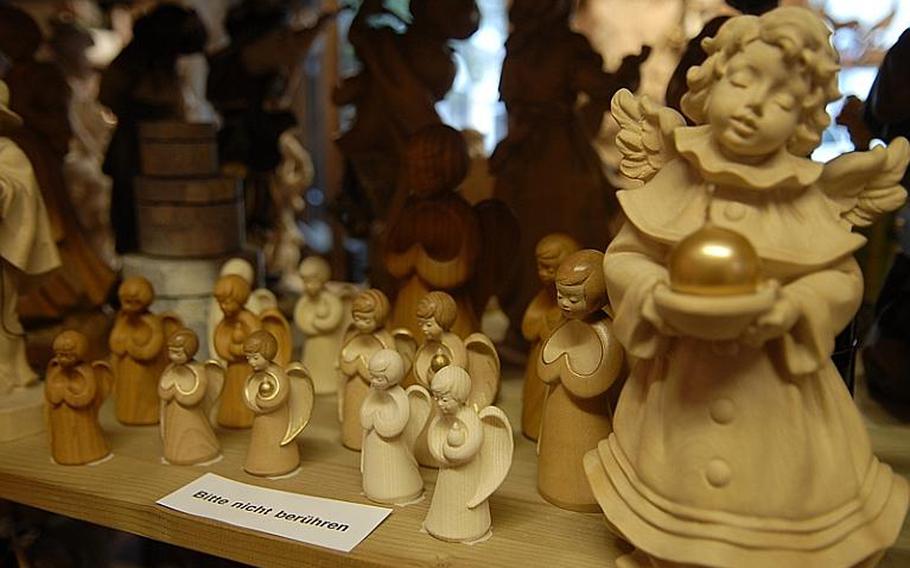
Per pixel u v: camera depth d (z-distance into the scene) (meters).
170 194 1.14
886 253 1.03
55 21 1.47
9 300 0.90
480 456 0.64
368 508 0.70
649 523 0.55
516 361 1.09
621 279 0.54
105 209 1.55
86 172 1.53
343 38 1.69
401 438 0.71
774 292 0.46
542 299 0.84
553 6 1.07
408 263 0.92
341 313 1.01
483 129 1.82
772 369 0.52
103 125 1.57
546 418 0.71
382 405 0.70
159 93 1.34
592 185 1.10
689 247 0.46
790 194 0.53
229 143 1.32
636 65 1.08
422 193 0.92
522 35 1.09
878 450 0.81
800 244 0.51
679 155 0.57
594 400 0.68
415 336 0.92
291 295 1.39
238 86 1.32
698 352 0.53
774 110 0.49
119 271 1.22
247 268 1.01
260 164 1.34
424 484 0.74
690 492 0.53
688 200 0.55
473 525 0.64
